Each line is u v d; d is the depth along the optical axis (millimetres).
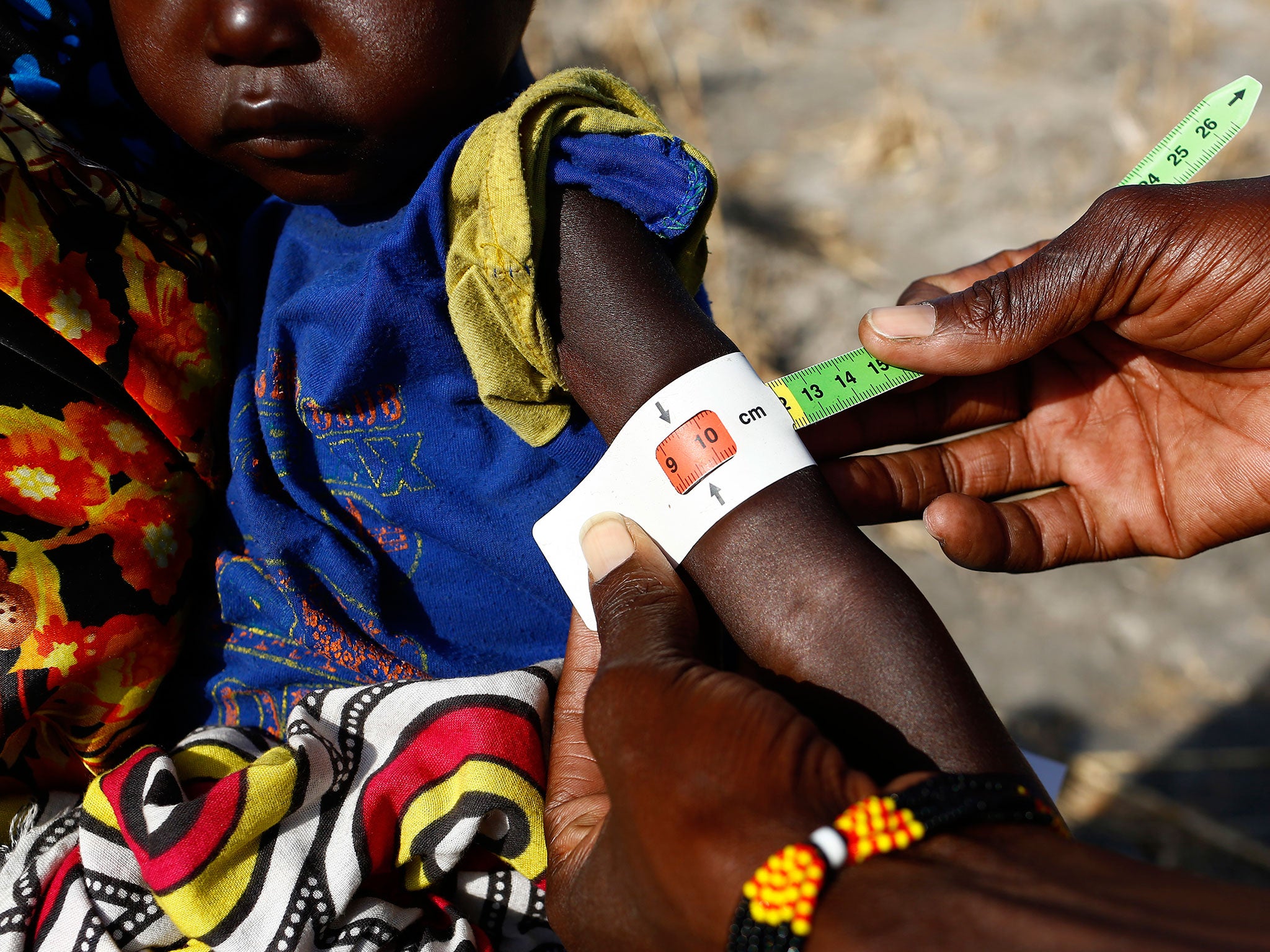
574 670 483
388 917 469
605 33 1758
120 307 478
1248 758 931
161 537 491
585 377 462
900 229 1416
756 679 448
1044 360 556
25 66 500
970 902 367
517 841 474
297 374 487
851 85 1706
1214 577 1082
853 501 545
